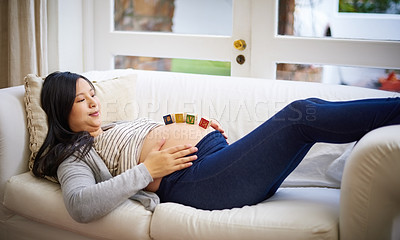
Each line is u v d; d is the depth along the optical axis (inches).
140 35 108.0
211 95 83.9
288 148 57.7
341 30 92.2
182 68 107.6
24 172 71.8
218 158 61.1
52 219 64.4
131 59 111.9
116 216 59.7
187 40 104.0
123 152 66.7
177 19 105.8
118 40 110.3
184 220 57.4
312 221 53.1
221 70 103.9
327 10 92.5
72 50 109.1
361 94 76.7
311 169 73.5
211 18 102.4
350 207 51.5
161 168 62.1
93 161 65.4
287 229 53.1
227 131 80.4
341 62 91.9
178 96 85.7
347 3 90.8
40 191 65.9
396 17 88.0
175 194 63.1
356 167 50.8
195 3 103.3
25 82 70.8
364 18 90.0
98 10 110.7
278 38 95.7
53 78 69.5
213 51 102.3
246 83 84.7
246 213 56.8
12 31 96.4
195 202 61.6
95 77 86.4
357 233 51.9
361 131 55.1
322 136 56.5
